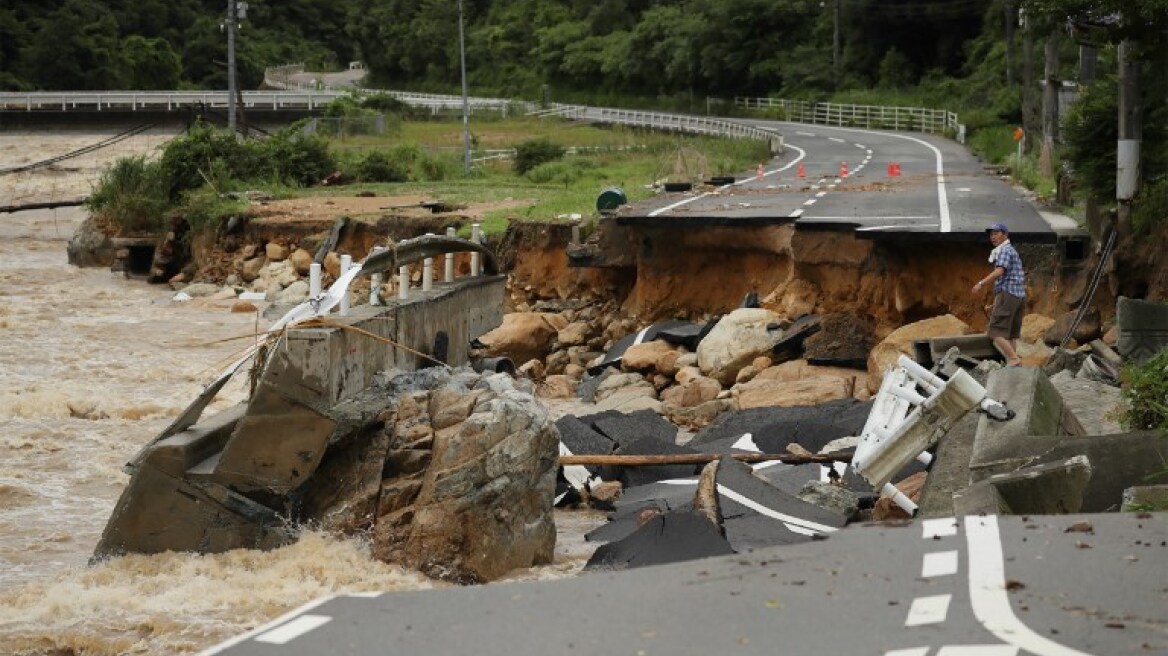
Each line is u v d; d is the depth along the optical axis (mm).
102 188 46125
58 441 19953
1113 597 7031
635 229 28734
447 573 12766
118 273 43781
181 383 25062
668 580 7574
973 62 101875
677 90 124688
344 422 13281
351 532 13164
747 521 13141
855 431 17969
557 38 134500
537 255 31469
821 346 23750
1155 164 23406
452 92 138000
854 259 25500
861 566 7645
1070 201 29156
